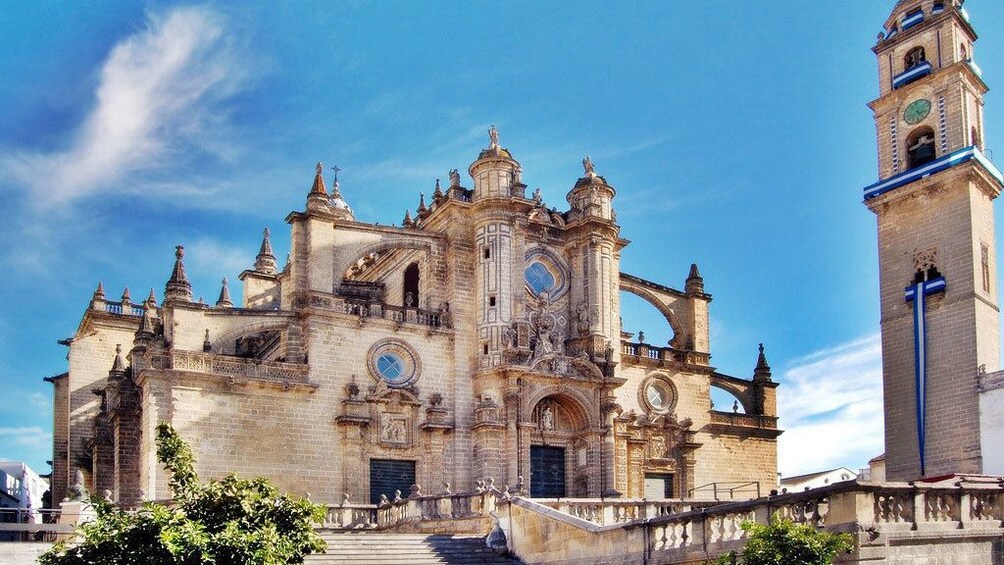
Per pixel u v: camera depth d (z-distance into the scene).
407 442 60.97
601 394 66.75
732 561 25.39
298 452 57.50
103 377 75.44
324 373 59.34
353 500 58.12
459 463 62.19
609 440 66.12
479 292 64.81
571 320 68.69
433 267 65.44
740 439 77.19
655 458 71.00
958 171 58.84
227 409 56.16
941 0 64.44
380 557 40.59
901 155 63.53
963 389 56.34
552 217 70.00
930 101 62.69
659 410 73.19
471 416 63.44
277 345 65.94
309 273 60.25
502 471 62.00
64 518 40.06
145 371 54.53
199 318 57.78
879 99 65.19
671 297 77.38
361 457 59.09
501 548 42.53
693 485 72.38
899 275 61.31
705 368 75.88
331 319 60.28
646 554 32.91
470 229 66.25
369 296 73.19
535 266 68.31
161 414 54.50
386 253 73.94
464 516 47.50
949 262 58.78
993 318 58.62
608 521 45.06
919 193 61.00
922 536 27.59
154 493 53.25
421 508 49.53
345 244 62.44
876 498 27.11
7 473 87.12
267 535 24.72
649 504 46.41
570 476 66.00
